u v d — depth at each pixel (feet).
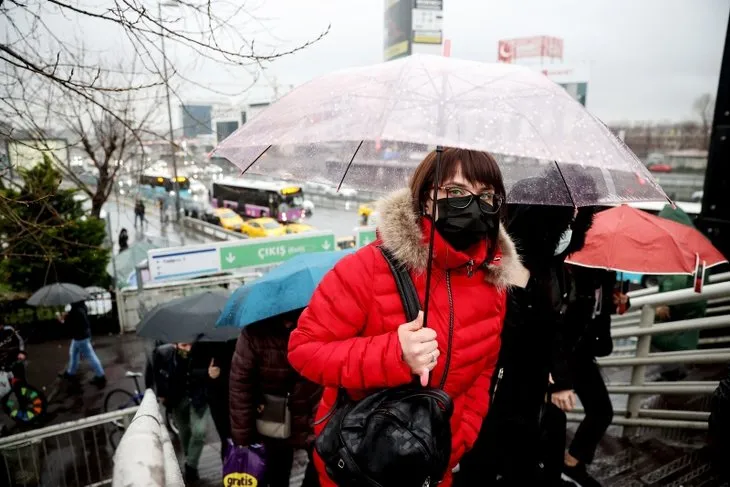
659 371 17.20
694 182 183.42
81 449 20.44
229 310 10.41
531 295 6.86
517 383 7.18
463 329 4.80
